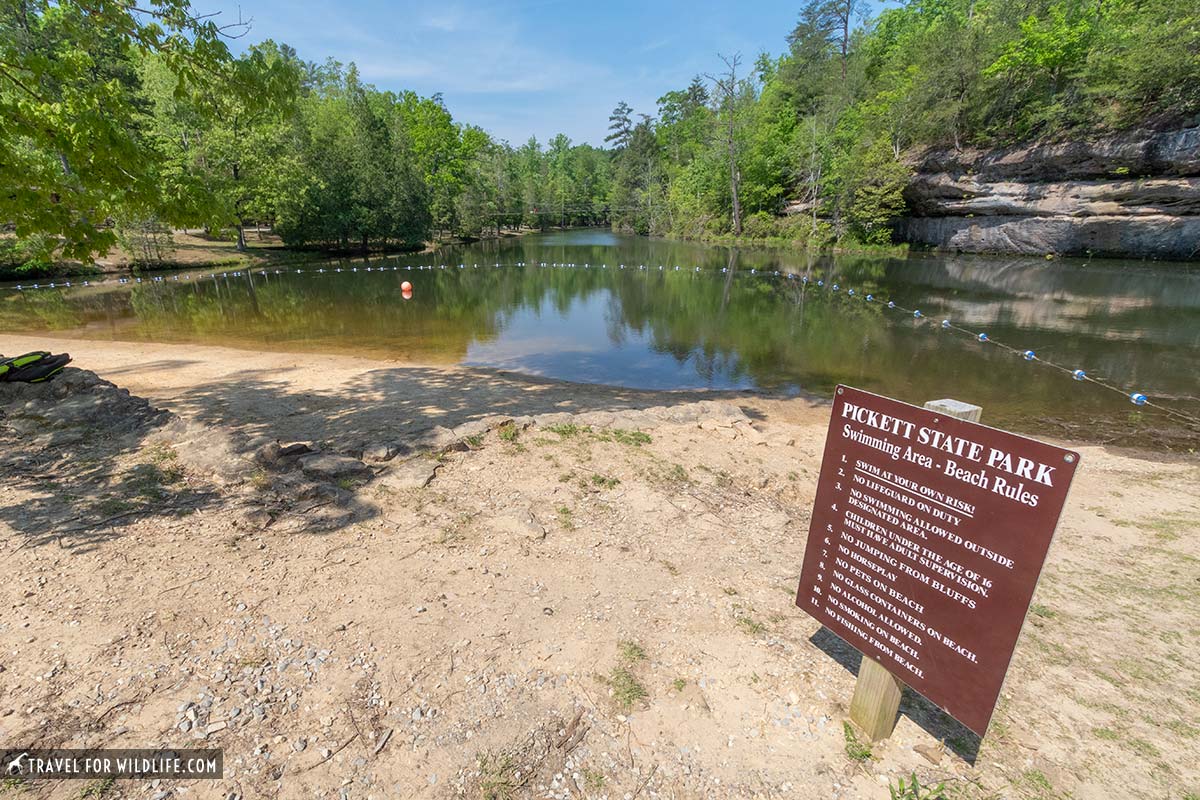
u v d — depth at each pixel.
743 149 46.84
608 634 3.07
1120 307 17.03
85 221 6.06
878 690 2.38
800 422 8.17
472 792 2.18
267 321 15.91
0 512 3.89
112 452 4.90
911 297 19.72
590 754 2.36
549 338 14.23
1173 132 24.17
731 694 2.69
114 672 2.62
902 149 36.38
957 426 1.91
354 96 39.28
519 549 3.85
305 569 3.48
